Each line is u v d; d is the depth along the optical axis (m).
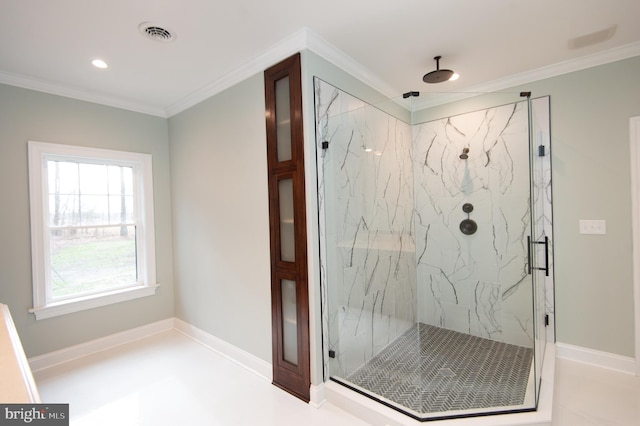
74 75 2.51
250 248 2.49
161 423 1.90
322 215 2.14
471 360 2.46
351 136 2.38
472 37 2.06
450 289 3.04
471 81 2.78
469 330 2.95
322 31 1.98
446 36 2.05
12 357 1.13
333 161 2.23
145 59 2.28
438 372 2.28
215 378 2.40
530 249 2.38
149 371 2.52
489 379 2.16
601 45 2.19
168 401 2.12
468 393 1.99
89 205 2.93
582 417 1.83
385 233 2.73
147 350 2.90
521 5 1.74
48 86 2.63
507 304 2.72
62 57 2.22
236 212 2.60
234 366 2.59
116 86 2.75
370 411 1.87
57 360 2.65
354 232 2.42
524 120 2.49
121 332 3.05
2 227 2.43
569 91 2.45
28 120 2.55
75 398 2.15
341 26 1.92
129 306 3.12
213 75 2.57
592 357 2.40
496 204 2.72
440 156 2.97
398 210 2.88
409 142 2.97
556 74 2.49
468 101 2.77
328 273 2.20
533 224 2.42
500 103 2.60
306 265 2.07
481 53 2.28
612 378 2.22
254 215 2.44
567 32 2.01
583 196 2.41
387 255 2.75
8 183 2.46
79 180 2.87
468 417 1.75
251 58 2.29
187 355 2.80
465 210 2.90
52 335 2.65
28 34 1.92
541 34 2.04
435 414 1.78
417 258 3.16
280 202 2.26
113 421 1.92
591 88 2.36
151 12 1.73
